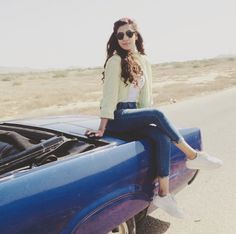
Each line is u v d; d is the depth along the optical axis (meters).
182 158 3.84
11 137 3.17
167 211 3.47
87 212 2.74
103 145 3.29
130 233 3.46
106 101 3.42
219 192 5.66
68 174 2.67
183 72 59.12
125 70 3.43
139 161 3.24
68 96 26.12
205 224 4.66
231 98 18.20
